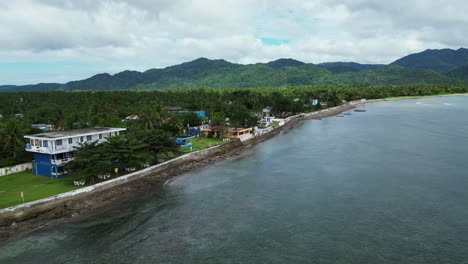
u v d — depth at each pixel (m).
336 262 42.31
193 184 74.62
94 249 46.47
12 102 196.38
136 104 196.12
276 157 98.81
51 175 73.56
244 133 130.75
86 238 49.53
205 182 75.94
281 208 59.31
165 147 85.69
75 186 66.62
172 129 106.50
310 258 43.25
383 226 51.25
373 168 81.94
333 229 50.84
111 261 43.59
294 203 61.41
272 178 77.19
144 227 52.94
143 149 82.69
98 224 54.00
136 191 69.62
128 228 52.59
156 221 55.06
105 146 72.75
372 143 113.25
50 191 63.41
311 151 104.62
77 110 163.38
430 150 99.81
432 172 76.94
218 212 58.41
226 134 125.12
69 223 54.38
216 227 52.62
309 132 143.88
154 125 111.06
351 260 42.66
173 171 84.00
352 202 60.78
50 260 43.84
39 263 43.22
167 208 60.47
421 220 52.78
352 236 48.59
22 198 58.75
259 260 43.09
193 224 53.81
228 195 66.88
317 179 74.94
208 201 63.72
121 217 56.69
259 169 85.81
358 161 89.25
